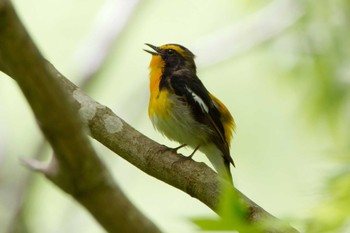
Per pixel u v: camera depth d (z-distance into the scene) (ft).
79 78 50.93
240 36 47.93
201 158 52.34
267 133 49.44
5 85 56.95
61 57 57.62
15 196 46.93
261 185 48.08
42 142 47.60
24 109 55.98
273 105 50.11
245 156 48.98
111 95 57.67
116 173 51.34
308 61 39.58
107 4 54.03
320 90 38.78
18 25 10.99
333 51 38.55
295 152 47.75
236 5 46.93
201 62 48.91
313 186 14.30
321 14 38.86
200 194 21.31
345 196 13.23
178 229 45.29
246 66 53.98
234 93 52.75
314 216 12.63
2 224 45.73
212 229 12.23
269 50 43.42
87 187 11.55
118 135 22.22
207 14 60.29
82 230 46.55
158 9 61.41
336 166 15.53
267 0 46.26
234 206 12.48
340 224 12.26
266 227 12.63
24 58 11.14
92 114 22.21
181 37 60.03
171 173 21.68
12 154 50.85
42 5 59.88
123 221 11.70
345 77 38.19
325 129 38.65
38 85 11.29
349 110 38.01
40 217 48.42
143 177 51.52
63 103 11.48
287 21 43.83
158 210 50.57
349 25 38.27
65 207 49.90
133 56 59.82
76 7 59.93
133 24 57.67
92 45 52.16
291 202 46.88
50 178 11.62
